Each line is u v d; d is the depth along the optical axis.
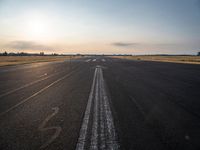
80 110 5.72
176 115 5.20
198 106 6.16
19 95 8.10
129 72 18.48
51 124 4.54
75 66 28.28
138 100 7.00
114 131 4.07
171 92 8.55
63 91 8.99
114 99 7.17
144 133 3.96
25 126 4.42
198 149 3.29
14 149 3.30
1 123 4.64
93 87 10.03
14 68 25.02
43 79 13.73
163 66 27.20
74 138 3.72
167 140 3.63
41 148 3.33
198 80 12.67
